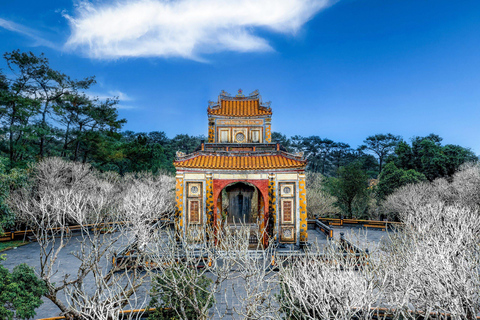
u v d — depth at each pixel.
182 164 22.31
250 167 22.39
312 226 30.89
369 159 84.62
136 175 45.41
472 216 15.91
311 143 98.12
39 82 37.84
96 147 42.12
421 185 35.00
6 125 34.50
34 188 28.50
